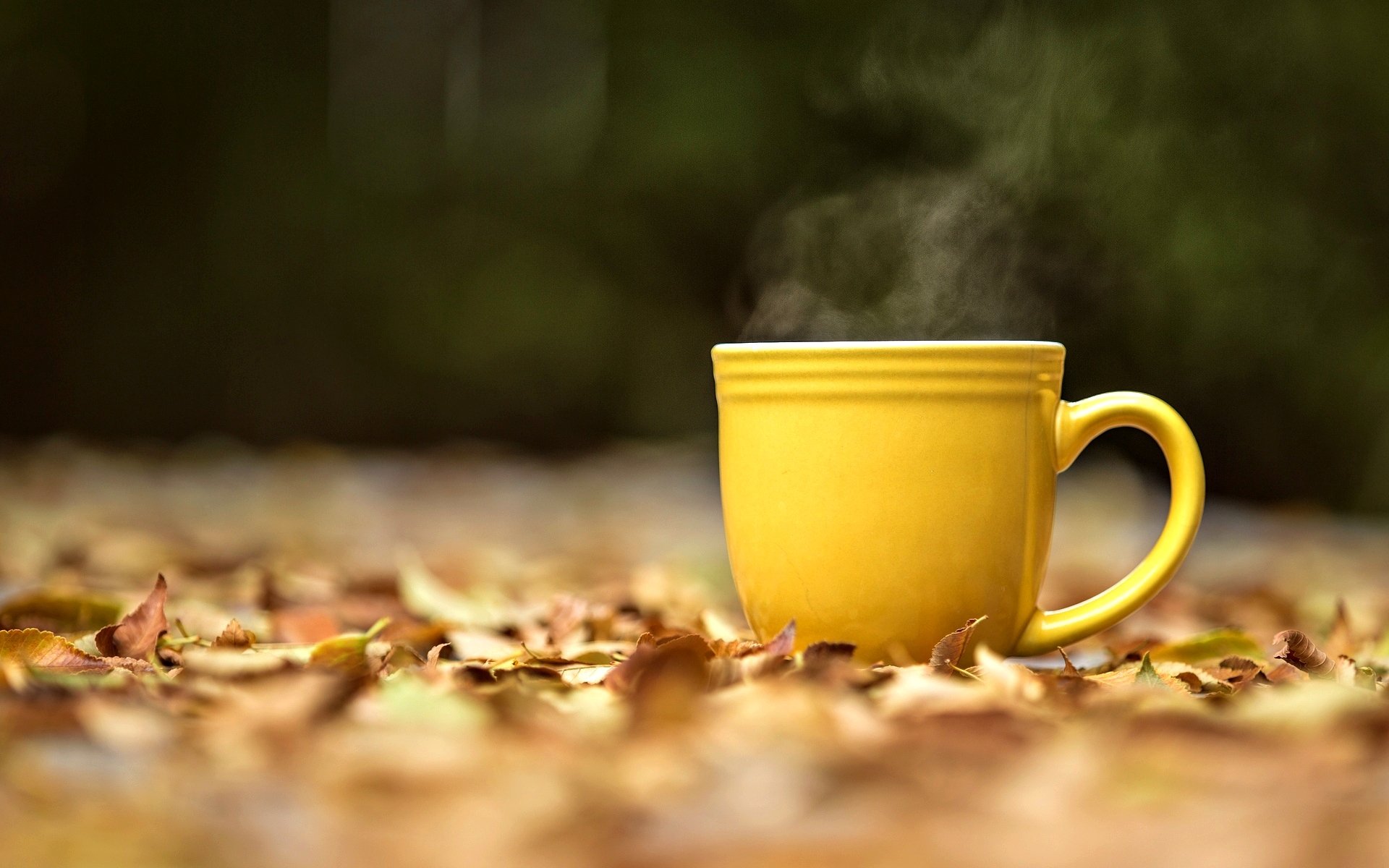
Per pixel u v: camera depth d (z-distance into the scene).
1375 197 7.77
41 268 11.54
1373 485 7.82
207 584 2.68
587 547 4.36
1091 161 7.45
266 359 11.52
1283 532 5.58
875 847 0.85
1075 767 0.98
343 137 11.55
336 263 11.49
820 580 1.60
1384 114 7.71
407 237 11.48
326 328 11.50
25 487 6.50
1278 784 0.99
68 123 11.45
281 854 0.83
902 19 8.56
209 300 11.55
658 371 10.87
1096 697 1.27
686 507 6.22
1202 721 1.06
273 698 1.17
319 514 5.47
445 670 1.36
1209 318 7.65
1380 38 7.64
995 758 1.06
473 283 11.23
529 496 6.75
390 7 11.49
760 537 1.64
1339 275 7.77
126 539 3.67
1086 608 1.67
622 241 10.92
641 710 1.13
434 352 11.25
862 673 1.37
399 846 0.85
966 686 1.26
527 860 0.83
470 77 11.41
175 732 1.12
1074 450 1.68
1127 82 7.58
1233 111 7.68
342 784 0.96
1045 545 1.67
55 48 11.27
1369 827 0.86
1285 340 7.78
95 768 1.02
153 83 11.45
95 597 1.88
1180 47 7.62
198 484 6.96
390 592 2.49
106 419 11.55
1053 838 0.86
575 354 10.98
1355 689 1.27
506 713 1.15
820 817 0.92
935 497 1.58
